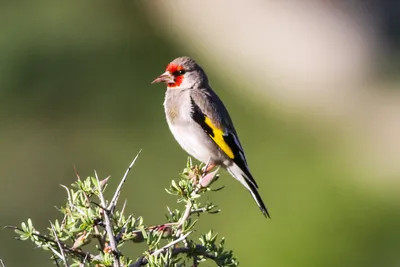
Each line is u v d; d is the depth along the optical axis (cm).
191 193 535
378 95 2620
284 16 2739
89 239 499
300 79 2564
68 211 505
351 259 1409
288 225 1488
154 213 1606
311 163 1888
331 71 2636
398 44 2788
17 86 1981
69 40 2080
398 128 2412
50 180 1758
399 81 2686
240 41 2595
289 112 2317
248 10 2702
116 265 467
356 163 2022
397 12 2853
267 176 1786
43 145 1861
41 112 1944
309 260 1404
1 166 1772
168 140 1834
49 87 1980
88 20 2159
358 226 1512
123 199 1627
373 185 1817
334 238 1445
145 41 2230
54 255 497
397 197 1670
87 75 2038
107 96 1989
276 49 2645
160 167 1741
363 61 2742
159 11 2367
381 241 1488
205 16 2544
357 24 2825
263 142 2011
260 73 2505
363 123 2428
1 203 1650
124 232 496
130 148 1817
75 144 1844
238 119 2161
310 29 2745
